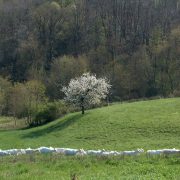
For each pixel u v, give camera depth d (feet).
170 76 332.60
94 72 355.36
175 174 68.59
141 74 340.39
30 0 479.00
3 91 290.56
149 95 330.54
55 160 86.63
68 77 334.24
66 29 439.22
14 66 403.13
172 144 132.26
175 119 168.76
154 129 158.61
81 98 202.08
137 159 84.48
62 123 189.57
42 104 241.35
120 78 335.06
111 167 78.07
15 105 260.42
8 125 241.14
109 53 396.78
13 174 72.64
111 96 321.73
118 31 435.12
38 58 406.21
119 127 166.61
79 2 469.16
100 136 158.61
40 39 428.15
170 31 403.13
